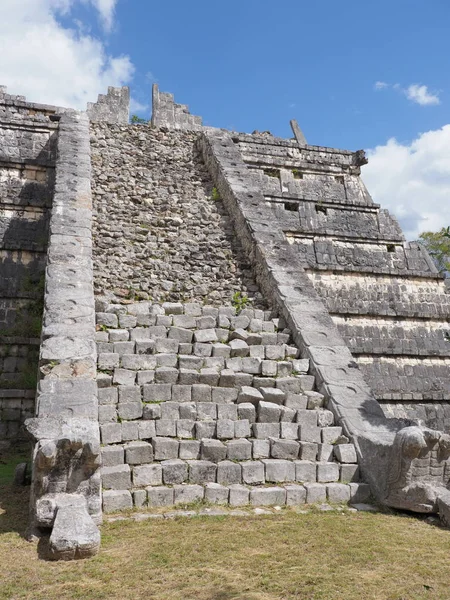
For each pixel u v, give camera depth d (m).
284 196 18.09
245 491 6.91
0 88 19.94
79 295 9.41
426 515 6.77
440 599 4.52
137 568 4.94
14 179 16.14
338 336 9.92
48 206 15.53
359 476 7.60
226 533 5.83
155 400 8.06
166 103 20.81
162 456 7.24
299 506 6.93
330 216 18.56
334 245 16.89
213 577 4.79
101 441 7.25
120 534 5.77
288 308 10.42
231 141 17.52
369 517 6.62
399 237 17.62
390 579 4.84
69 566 4.96
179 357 8.80
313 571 4.95
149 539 5.63
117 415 7.63
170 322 9.72
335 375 9.01
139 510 6.51
